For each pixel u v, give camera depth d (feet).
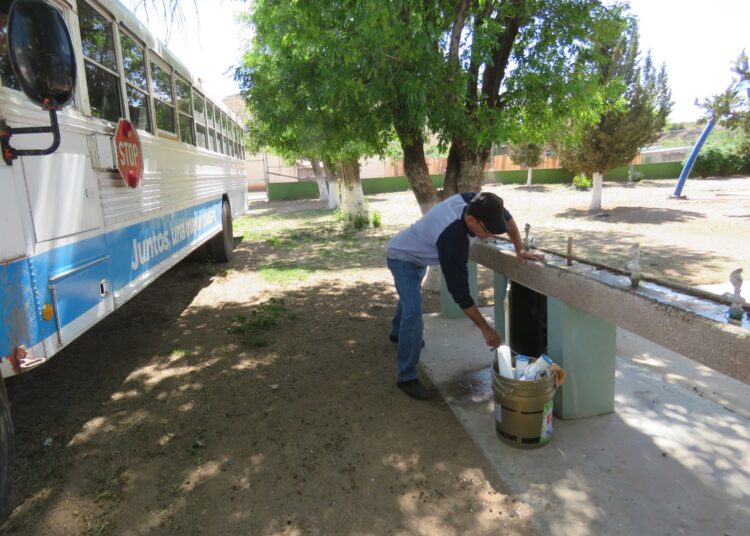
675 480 9.00
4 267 7.87
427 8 17.31
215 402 12.72
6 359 7.92
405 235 12.46
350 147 28.48
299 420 11.71
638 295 8.25
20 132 7.93
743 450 9.84
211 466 10.00
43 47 7.26
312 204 82.79
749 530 7.75
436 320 18.13
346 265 30.12
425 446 10.50
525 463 9.69
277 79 22.65
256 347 16.44
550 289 10.85
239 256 34.35
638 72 50.55
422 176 20.57
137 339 17.47
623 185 88.48
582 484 9.01
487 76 19.40
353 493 9.09
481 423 11.25
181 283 25.98
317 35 17.07
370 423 11.50
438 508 8.63
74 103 10.93
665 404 11.69
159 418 11.98
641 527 7.93
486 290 23.24
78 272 10.46
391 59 16.11
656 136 54.85
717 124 59.98
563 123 22.53
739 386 12.85
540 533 7.94
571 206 60.03
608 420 11.07
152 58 17.75
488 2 17.98
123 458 10.36
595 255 30.19
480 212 10.14
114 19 14.02
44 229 9.12
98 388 13.64
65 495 9.22
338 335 17.42
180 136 21.24
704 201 58.90
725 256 28.86
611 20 18.93
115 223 12.82
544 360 10.32
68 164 10.28
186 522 8.47
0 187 7.83
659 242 34.55
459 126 17.48
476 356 14.88
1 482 8.05
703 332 6.93
